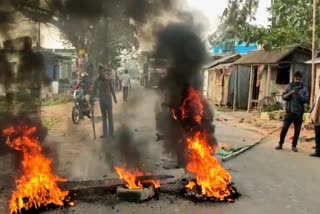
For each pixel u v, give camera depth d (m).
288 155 9.04
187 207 5.24
